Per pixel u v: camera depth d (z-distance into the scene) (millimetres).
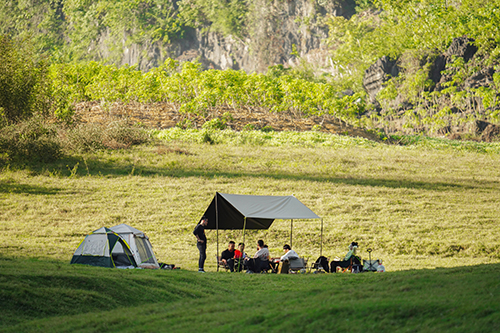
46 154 27031
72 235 16594
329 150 35469
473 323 4766
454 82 65812
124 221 18938
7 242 14648
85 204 20641
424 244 16891
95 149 30766
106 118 41594
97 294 7797
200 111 41719
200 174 26703
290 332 5199
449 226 19109
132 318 6656
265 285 9648
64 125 34250
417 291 6703
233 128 42594
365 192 24266
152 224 18875
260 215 12953
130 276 9141
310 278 10516
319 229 18844
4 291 7133
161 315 6738
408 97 68188
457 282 7164
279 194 23359
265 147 35438
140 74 49469
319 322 5348
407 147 40000
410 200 23094
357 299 6523
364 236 17922
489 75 63656
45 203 20422
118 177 25312
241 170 28172
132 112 45500
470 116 58125
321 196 23297
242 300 7715
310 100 45031
